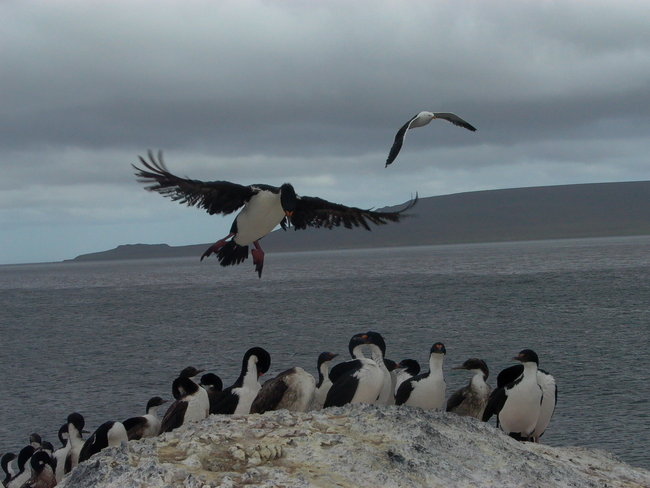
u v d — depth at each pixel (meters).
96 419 37.44
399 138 12.45
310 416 12.88
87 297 142.88
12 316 105.75
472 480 11.30
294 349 59.09
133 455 11.13
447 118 12.70
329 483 10.55
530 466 12.08
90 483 10.42
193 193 11.81
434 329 68.19
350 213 12.41
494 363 48.41
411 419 12.71
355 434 12.23
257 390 16.84
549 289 107.81
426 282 135.75
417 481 11.01
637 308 78.38
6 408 40.62
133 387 45.66
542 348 54.25
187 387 15.97
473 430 13.02
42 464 19.98
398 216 12.27
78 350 65.06
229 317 88.94
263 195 12.20
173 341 68.25
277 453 11.24
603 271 142.38
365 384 14.57
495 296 100.69
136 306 113.88
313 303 103.25
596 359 48.50
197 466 10.72
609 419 33.00
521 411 16.53
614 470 13.41
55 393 44.59
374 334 16.45
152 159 11.47
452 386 39.81
